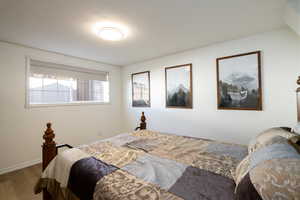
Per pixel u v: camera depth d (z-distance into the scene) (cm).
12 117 241
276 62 204
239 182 76
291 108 196
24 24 183
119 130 411
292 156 73
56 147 165
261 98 216
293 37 194
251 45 222
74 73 322
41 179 139
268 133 128
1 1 139
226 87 245
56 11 157
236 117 238
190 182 96
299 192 54
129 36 222
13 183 204
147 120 357
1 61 231
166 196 82
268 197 59
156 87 338
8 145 237
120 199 82
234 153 144
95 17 170
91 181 104
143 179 100
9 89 238
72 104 316
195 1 145
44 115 276
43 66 276
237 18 176
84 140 334
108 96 388
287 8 150
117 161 128
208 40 239
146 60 352
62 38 224
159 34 216
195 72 279
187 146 168
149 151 153
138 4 148
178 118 304
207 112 267
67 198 122
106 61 360
